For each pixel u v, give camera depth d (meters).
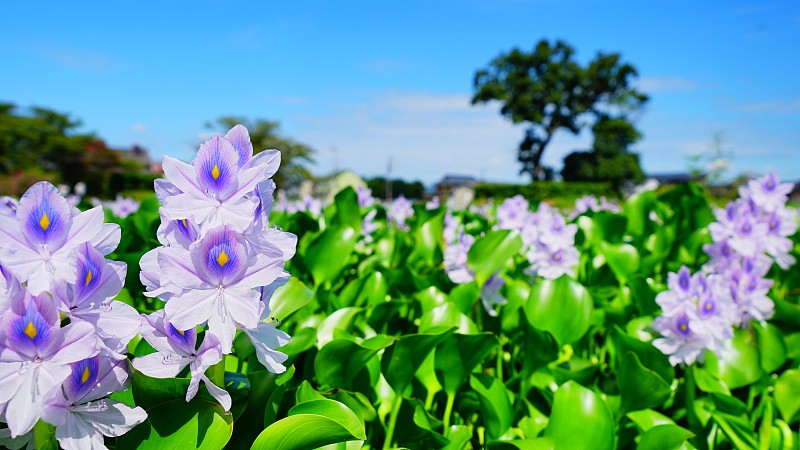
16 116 49.91
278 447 1.31
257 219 1.33
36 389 1.09
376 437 2.15
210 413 1.30
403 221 6.83
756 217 3.56
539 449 1.67
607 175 56.47
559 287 2.45
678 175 70.69
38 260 1.15
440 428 2.10
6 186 26.81
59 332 1.11
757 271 2.96
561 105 57.88
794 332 3.12
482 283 2.97
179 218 1.24
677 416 2.58
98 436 1.19
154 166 73.81
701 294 2.34
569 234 3.47
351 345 1.83
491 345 1.96
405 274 3.44
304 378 2.20
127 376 1.25
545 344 2.32
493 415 2.01
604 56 56.66
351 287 2.91
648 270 4.04
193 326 1.24
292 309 1.95
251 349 1.72
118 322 1.21
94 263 1.18
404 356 1.90
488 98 58.62
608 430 1.80
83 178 51.22
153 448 1.28
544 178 61.22
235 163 1.28
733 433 2.14
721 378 2.61
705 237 4.39
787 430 2.44
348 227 3.06
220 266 1.26
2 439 1.25
